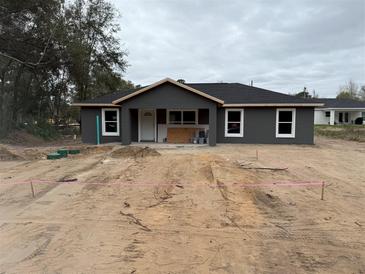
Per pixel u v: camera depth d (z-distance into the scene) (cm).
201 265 402
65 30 2119
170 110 1883
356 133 2702
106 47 2969
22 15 1861
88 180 845
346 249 446
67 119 3797
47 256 427
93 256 427
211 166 994
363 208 625
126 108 1730
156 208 622
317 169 1009
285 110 1769
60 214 592
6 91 2600
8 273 384
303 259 418
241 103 1758
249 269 392
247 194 712
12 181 847
